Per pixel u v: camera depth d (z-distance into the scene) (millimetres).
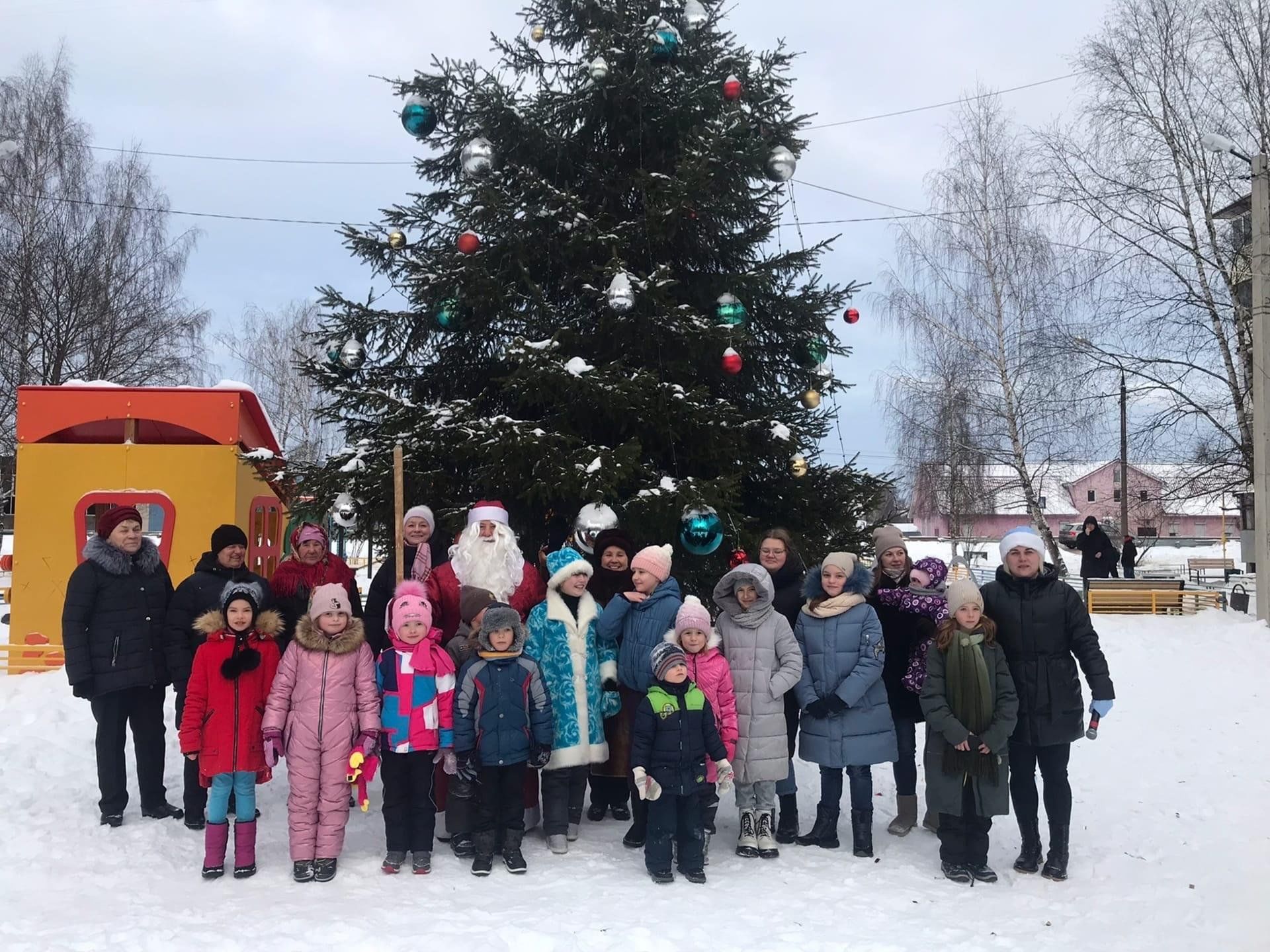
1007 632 4945
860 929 4117
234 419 9531
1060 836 4855
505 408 7973
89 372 24984
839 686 5168
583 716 5184
